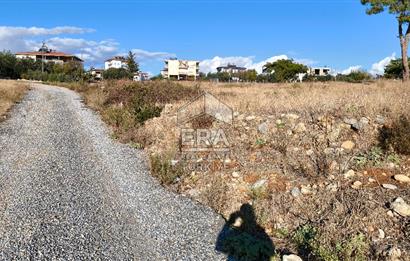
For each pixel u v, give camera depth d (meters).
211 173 7.52
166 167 7.91
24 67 65.69
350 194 5.84
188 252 4.93
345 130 8.16
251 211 5.89
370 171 6.50
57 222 5.68
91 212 6.09
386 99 9.81
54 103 20.59
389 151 6.98
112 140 11.40
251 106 10.83
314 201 5.91
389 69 40.12
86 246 5.02
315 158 7.21
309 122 8.84
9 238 5.14
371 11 23.56
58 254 4.79
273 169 7.13
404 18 22.27
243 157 7.92
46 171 8.14
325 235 4.96
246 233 5.30
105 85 23.94
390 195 5.69
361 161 6.81
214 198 6.47
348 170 6.57
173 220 5.85
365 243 4.78
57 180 7.58
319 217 5.53
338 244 4.73
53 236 5.25
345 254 4.61
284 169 7.04
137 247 5.04
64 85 40.94
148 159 9.23
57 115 16.20
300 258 4.66
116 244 5.10
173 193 7.02
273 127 8.95
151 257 4.80
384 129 7.76
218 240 5.25
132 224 5.71
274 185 6.57
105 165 8.74
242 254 4.86
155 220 5.84
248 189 6.64
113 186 7.34
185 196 6.89
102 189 7.16
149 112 12.72
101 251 4.91
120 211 6.17
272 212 5.83
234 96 13.79
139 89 17.66
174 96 16.33
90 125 13.90
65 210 6.13
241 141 8.73
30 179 7.56
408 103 9.10
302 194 6.17
